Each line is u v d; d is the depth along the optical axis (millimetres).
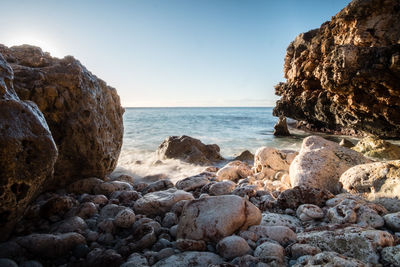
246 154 10008
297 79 20109
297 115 21656
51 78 4449
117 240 3066
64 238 2736
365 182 4020
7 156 2324
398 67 10719
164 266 2303
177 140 10031
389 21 12578
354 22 13984
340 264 1949
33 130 2639
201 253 2498
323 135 22234
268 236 2807
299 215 3570
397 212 3092
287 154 6637
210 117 52188
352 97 13211
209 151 10086
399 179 3676
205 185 5129
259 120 41781
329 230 2809
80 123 4762
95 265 2434
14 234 2994
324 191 3982
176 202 3922
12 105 2547
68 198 3867
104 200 4301
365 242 2352
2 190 2305
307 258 2205
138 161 9406
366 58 11852
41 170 2646
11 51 4816
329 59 14094
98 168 5355
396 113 12195
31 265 2396
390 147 9820
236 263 2316
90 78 5223
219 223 2820
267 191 4723
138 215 3582
